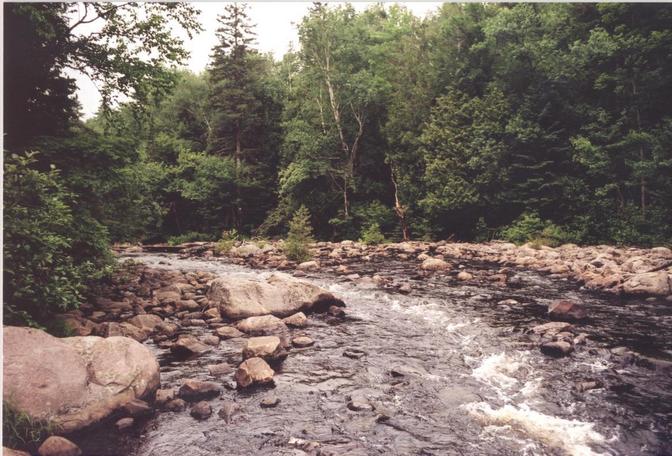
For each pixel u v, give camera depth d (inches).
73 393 181.9
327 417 192.2
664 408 200.5
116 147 382.6
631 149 930.1
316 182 1379.2
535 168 1045.2
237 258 815.7
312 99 1373.0
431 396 213.6
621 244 879.7
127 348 211.5
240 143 1637.6
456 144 1098.1
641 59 924.0
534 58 1071.6
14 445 159.9
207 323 335.9
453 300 417.1
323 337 306.0
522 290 461.7
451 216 1141.1
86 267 288.0
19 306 239.1
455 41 1289.4
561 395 214.1
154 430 180.1
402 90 1310.3
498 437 176.7
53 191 309.3
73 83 424.8
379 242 1079.6
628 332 311.6
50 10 365.1
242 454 164.1
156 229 1566.2
